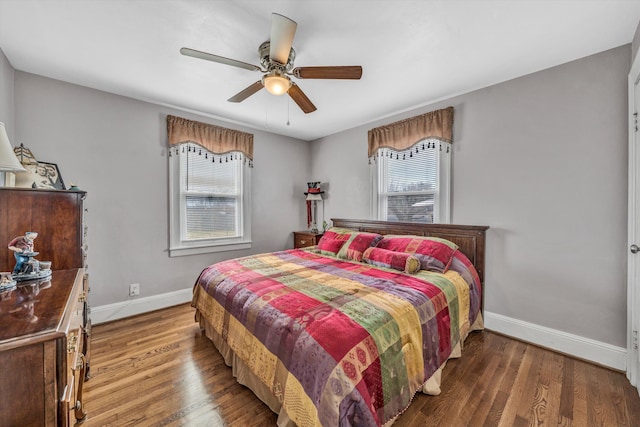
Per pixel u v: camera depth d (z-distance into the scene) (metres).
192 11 1.54
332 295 1.65
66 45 1.88
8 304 1.04
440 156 2.84
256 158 3.82
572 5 1.49
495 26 1.67
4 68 2.00
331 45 1.86
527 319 2.28
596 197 1.97
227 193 3.56
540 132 2.21
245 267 2.34
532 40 1.81
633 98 1.76
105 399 1.58
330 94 2.67
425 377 1.47
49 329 0.84
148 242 2.90
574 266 2.06
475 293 2.28
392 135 3.18
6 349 0.74
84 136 2.50
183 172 3.16
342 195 3.92
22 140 2.22
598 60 1.95
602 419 1.44
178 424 1.41
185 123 3.07
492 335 2.40
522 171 2.30
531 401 1.57
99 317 2.60
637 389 1.66
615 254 1.90
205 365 1.93
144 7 1.51
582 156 2.02
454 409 1.50
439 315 1.70
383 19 1.60
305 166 4.43
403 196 3.21
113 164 2.67
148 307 2.90
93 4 1.49
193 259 3.24
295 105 2.96
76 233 1.64
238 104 2.94
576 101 2.04
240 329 1.66
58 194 1.58
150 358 2.01
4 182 1.84
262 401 1.54
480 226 2.47
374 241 2.73
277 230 4.07
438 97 2.74
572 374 1.83
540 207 2.21
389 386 1.24
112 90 2.59
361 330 1.26
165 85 2.49
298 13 1.54
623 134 1.86
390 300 1.57
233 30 1.71
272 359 1.37
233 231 3.64
